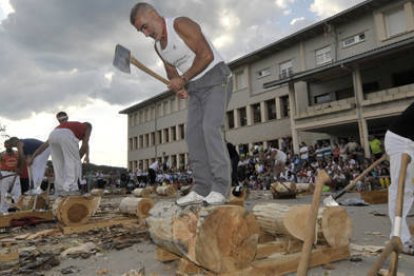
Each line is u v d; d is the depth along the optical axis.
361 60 20.36
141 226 5.77
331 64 21.50
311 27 26.27
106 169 43.56
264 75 31.31
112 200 13.95
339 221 3.47
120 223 5.97
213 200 3.44
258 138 31.55
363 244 4.18
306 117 23.38
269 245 3.45
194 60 3.58
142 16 3.65
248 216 2.82
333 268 3.22
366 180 14.66
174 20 3.65
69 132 6.14
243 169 14.92
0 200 7.48
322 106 22.81
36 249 4.36
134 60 3.84
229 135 34.53
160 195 15.14
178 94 3.83
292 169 19.06
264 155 19.69
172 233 2.85
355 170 15.67
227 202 3.61
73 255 4.05
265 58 31.09
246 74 32.75
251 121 32.44
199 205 2.95
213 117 3.63
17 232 5.93
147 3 3.70
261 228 3.75
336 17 24.83
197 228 2.70
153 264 3.57
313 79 25.06
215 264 2.70
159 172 28.42
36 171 7.82
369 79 23.42
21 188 8.20
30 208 7.34
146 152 50.62
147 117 50.72
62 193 6.07
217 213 2.72
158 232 3.05
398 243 2.07
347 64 21.03
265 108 31.19
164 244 3.04
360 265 3.32
